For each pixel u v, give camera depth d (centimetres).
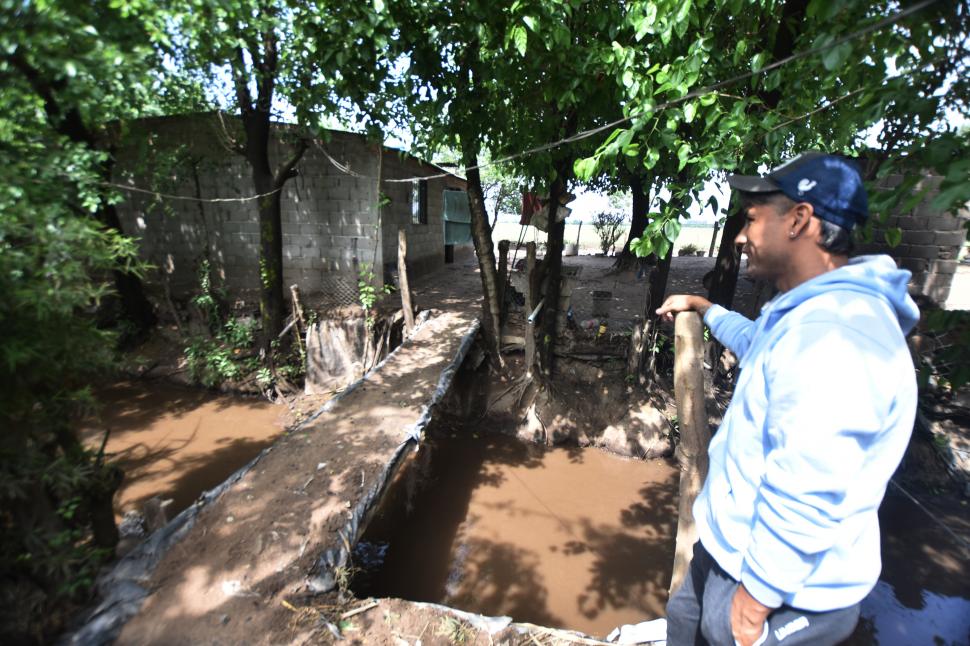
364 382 617
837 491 100
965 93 150
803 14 328
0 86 298
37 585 264
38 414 250
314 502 384
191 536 343
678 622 170
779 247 130
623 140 288
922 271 636
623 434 645
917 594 419
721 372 670
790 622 122
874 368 101
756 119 283
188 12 390
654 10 287
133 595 291
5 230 231
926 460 561
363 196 844
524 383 695
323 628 284
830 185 121
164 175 764
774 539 108
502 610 397
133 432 659
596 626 384
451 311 865
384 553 460
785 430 106
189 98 662
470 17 448
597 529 500
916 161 158
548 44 376
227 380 770
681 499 225
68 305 237
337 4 466
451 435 686
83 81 327
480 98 532
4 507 250
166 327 852
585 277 1224
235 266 902
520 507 535
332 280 878
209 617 283
